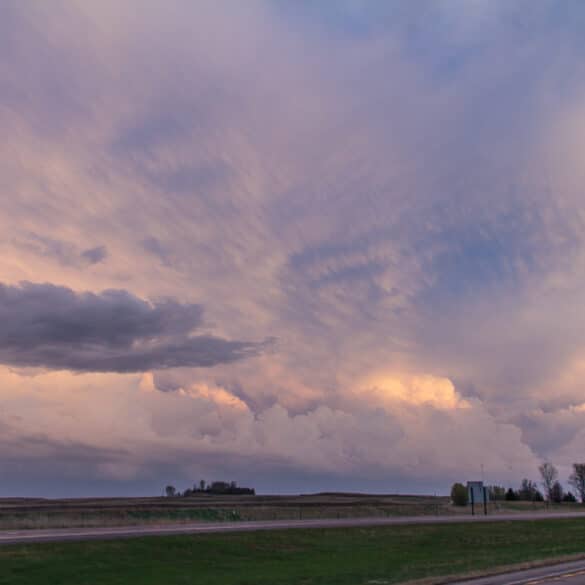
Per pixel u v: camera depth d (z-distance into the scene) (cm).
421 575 3209
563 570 3253
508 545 5516
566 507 14088
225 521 6881
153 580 3134
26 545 3641
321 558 4388
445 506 12062
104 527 5509
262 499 18250
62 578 3059
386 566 3891
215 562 3969
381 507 10750
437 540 5681
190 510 8331
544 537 6181
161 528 5328
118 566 3491
